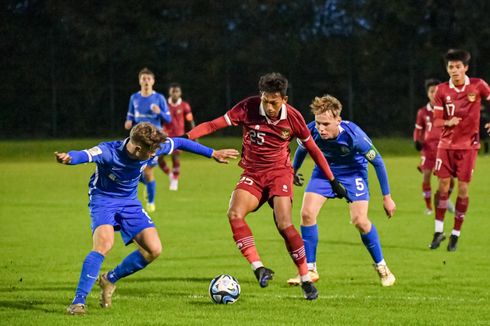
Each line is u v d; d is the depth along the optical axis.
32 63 67.00
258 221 24.59
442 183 19.66
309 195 14.97
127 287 14.62
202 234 21.61
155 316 11.87
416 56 69.31
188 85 68.88
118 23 69.38
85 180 38.25
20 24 67.69
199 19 70.19
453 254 18.69
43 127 66.75
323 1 71.00
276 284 14.95
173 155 33.66
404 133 69.12
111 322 11.43
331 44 70.06
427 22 70.56
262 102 13.02
